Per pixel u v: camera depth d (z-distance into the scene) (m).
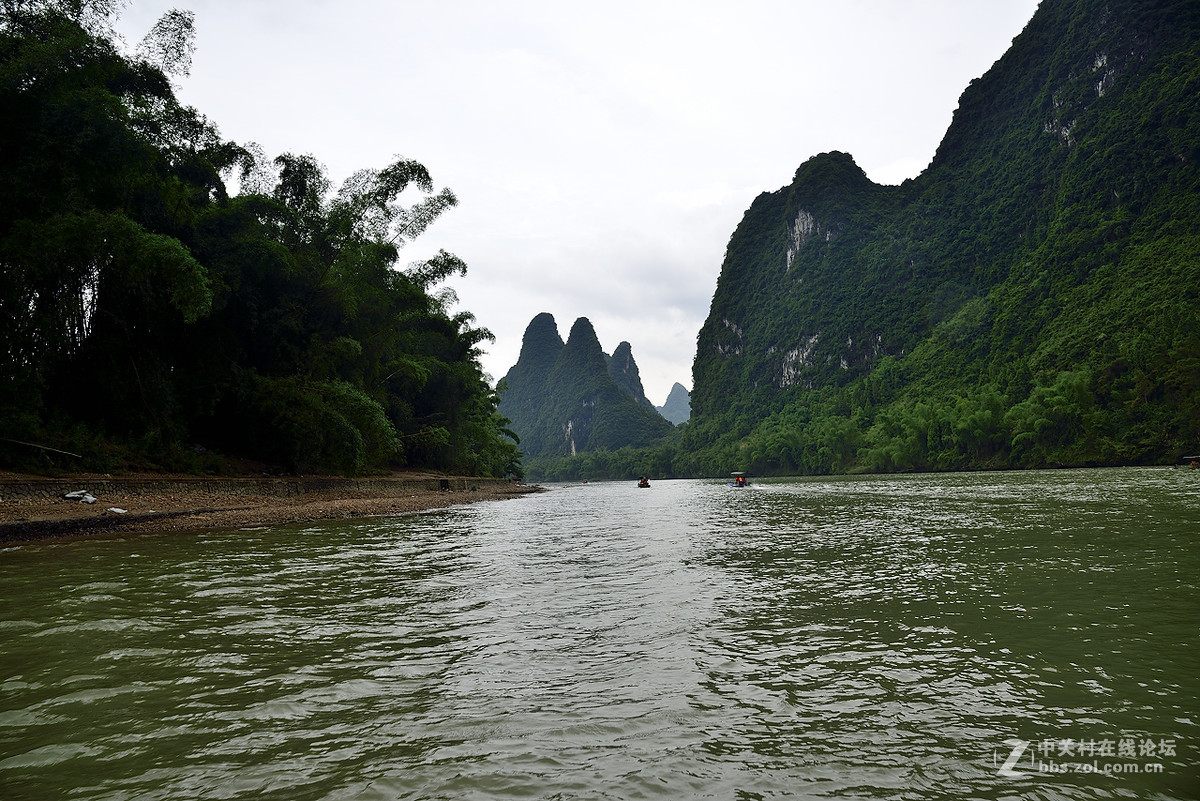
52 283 18.03
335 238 29.94
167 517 16.25
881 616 6.32
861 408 119.88
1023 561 9.42
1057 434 75.31
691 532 15.80
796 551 11.57
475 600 7.38
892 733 3.55
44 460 17.58
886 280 162.88
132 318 21.27
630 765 3.18
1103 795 2.86
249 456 27.64
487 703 4.05
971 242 149.00
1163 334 75.00
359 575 9.16
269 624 6.17
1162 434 66.62
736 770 3.12
